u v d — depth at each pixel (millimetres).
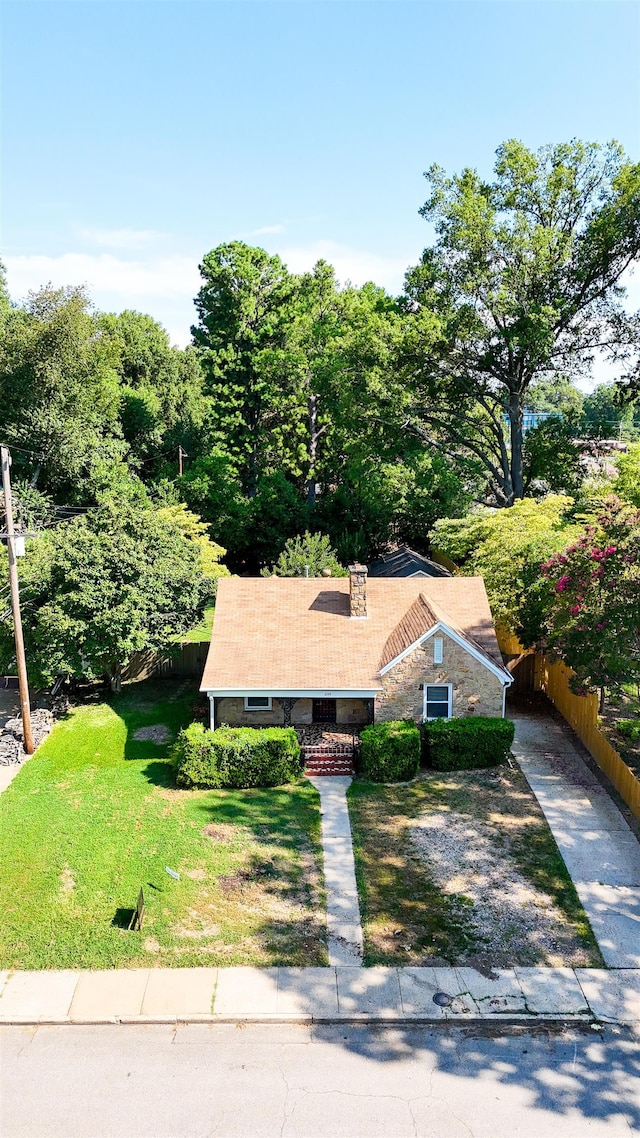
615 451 41500
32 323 39531
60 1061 12703
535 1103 11875
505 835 19250
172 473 54156
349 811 20438
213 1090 12094
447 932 15875
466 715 23516
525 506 32188
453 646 23062
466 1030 13438
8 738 24500
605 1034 13352
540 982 14523
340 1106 11789
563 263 36188
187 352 74250
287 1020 13594
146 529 28391
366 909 16562
